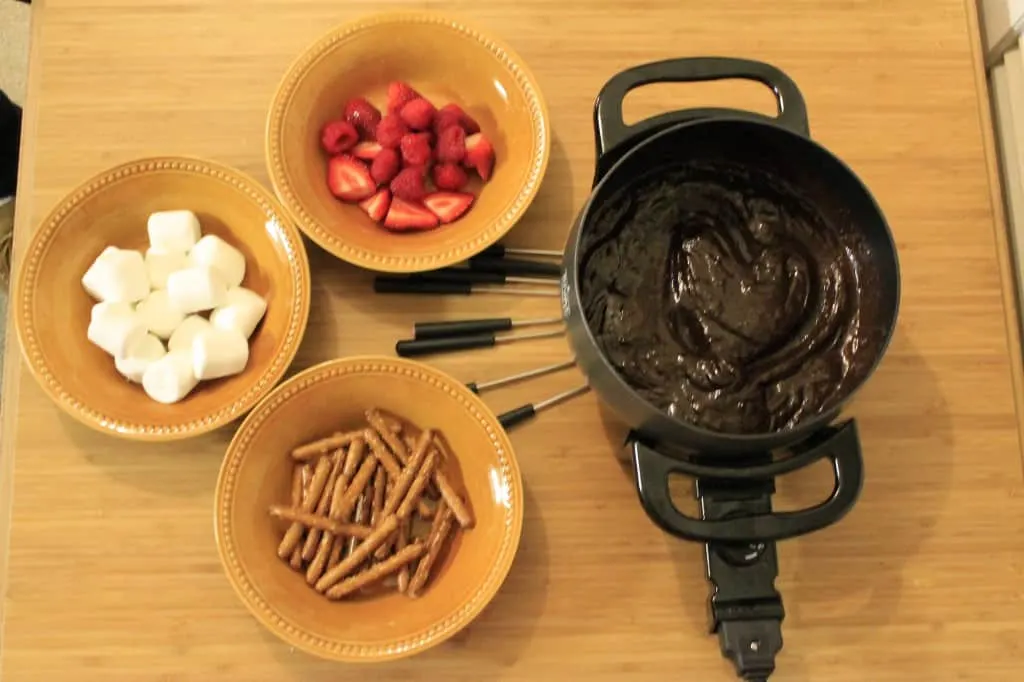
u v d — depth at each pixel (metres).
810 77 1.11
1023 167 1.12
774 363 0.97
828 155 0.96
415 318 1.06
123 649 1.00
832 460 0.95
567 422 1.05
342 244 1.02
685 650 1.01
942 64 1.12
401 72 1.09
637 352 0.97
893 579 1.04
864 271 0.99
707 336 0.97
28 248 1.01
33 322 1.00
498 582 0.97
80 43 1.08
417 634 0.97
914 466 1.05
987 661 1.03
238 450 0.98
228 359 1.01
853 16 1.12
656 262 0.99
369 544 0.99
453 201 1.06
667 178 1.00
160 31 1.09
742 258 1.00
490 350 1.06
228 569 0.96
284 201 1.02
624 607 1.02
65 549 1.01
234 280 1.04
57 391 0.99
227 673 1.00
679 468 0.94
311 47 1.04
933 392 1.07
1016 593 1.04
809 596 1.03
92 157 1.07
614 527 1.03
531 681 1.01
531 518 1.03
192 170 1.03
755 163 1.00
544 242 1.08
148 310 1.03
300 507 1.01
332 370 1.00
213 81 1.09
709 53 1.11
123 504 1.02
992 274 1.09
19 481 1.02
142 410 1.01
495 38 1.06
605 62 1.11
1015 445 1.06
